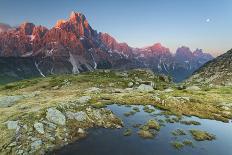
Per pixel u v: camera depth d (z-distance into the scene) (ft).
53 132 139.74
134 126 165.89
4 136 128.77
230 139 153.17
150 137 146.82
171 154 124.26
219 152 130.41
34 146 123.24
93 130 155.63
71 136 141.49
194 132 159.33
